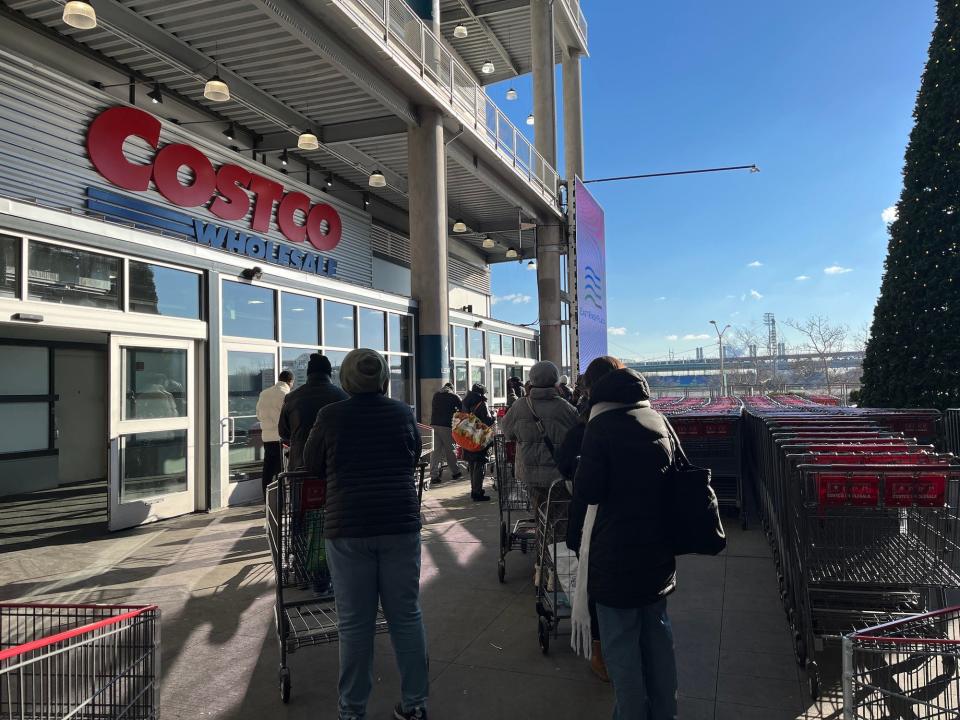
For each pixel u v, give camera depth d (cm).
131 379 792
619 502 274
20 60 931
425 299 1422
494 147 1686
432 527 771
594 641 372
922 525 380
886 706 288
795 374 5309
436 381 1425
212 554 657
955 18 1161
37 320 673
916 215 1192
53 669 257
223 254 924
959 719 280
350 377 333
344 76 1198
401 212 2056
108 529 757
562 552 415
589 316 2064
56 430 1118
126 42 1009
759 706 340
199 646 431
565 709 342
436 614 484
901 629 308
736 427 748
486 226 2428
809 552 380
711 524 274
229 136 1334
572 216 1864
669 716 273
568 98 2742
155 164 1154
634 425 280
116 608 278
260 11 961
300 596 525
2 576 588
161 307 830
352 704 311
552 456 471
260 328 1009
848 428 576
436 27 1476
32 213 666
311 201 1625
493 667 393
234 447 941
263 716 342
